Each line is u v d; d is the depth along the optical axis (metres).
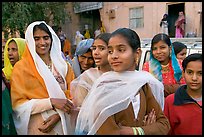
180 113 2.51
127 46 2.01
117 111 1.96
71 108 2.74
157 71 3.45
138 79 2.03
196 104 2.47
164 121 2.10
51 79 2.79
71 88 2.86
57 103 2.69
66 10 15.91
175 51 4.43
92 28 17.41
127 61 2.01
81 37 15.92
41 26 2.91
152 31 14.13
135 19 14.84
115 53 2.02
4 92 2.57
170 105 2.57
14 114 2.70
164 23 13.34
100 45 2.79
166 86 3.20
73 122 2.79
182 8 13.43
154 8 14.02
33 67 2.78
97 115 1.98
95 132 1.98
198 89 2.50
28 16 12.16
